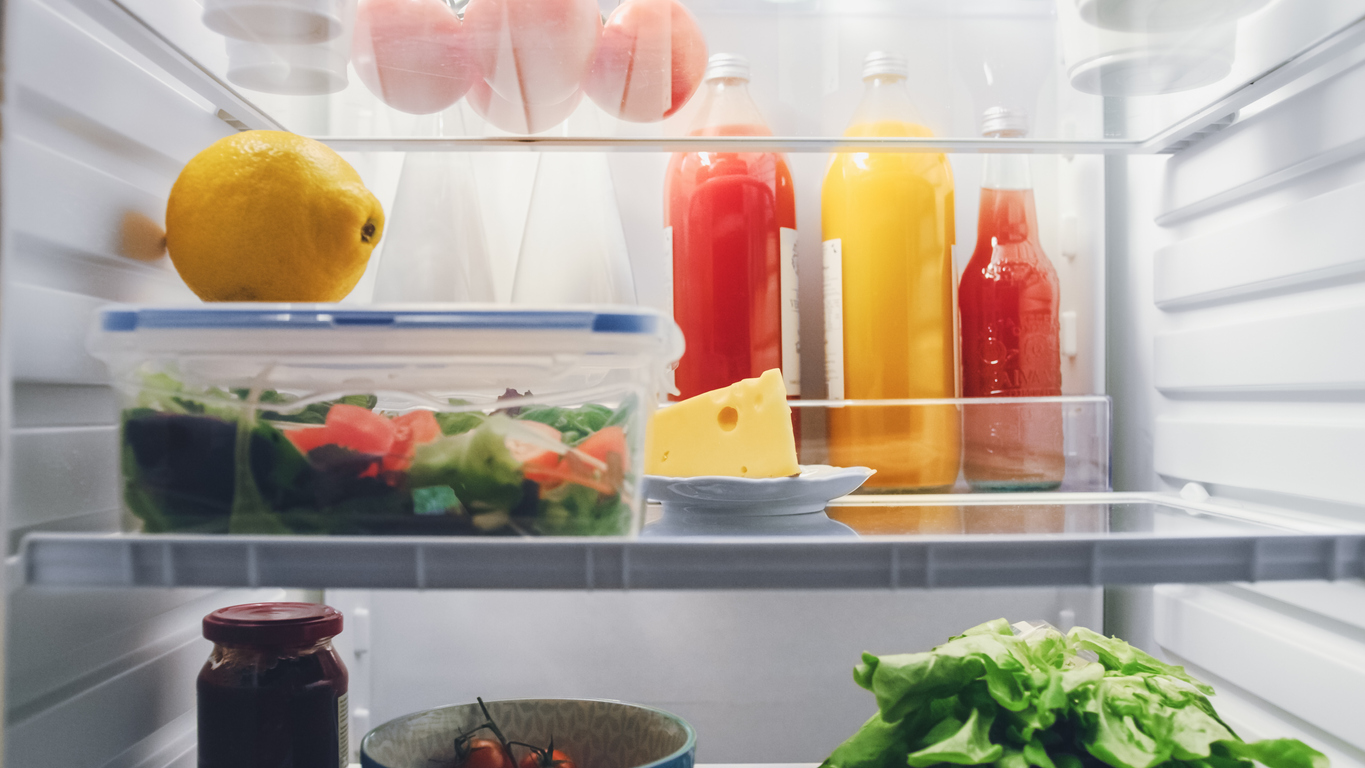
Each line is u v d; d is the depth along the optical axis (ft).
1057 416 2.38
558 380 1.54
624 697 2.66
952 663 1.62
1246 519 1.91
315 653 1.85
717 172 2.40
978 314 2.50
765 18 2.48
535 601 2.66
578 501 1.47
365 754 1.85
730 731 2.66
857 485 2.04
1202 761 1.53
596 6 2.03
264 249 1.70
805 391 2.71
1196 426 2.31
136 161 1.88
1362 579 1.42
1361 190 1.72
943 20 2.36
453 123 2.22
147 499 1.44
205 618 1.84
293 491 1.44
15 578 1.35
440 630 2.66
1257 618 2.13
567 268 2.20
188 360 1.44
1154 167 2.52
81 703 1.67
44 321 1.56
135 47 1.84
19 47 1.40
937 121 2.37
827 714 2.66
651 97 2.11
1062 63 2.31
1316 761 1.47
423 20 1.97
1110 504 2.22
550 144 2.24
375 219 1.83
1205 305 2.31
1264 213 2.04
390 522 1.45
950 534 1.61
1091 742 1.55
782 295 2.48
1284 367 1.95
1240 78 1.98
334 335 1.40
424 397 1.58
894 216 2.39
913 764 1.50
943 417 2.34
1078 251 2.67
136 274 1.88
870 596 2.67
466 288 2.19
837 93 2.48
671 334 1.51
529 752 2.09
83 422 1.74
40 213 1.53
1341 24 1.66
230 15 1.78
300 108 2.19
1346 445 1.78
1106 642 2.00
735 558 1.37
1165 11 1.88
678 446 2.08
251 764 1.73
